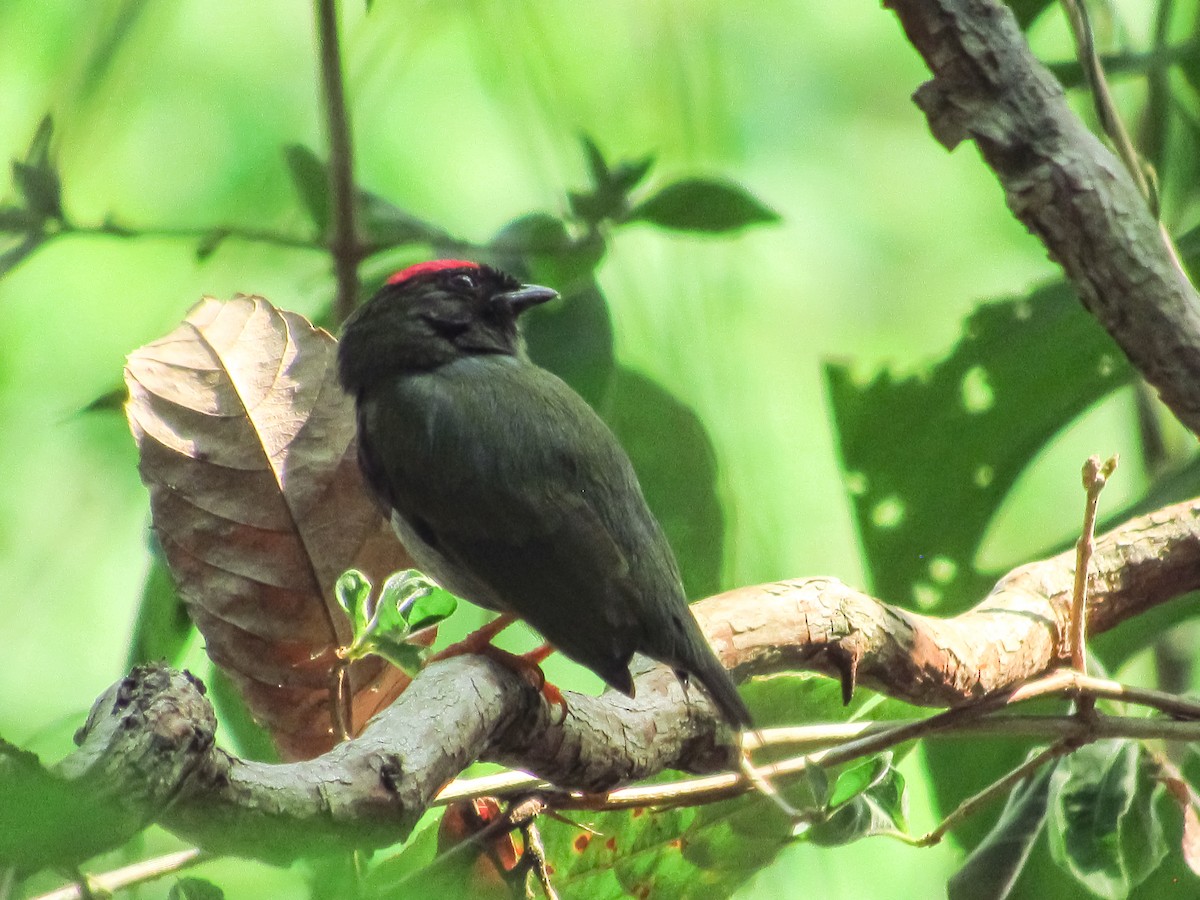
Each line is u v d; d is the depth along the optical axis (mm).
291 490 6121
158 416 6148
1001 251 12555
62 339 10477
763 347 11508
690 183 8117
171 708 3875
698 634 6434
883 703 7430
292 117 10906
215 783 4004
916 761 9422
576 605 7461
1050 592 7199
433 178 11172
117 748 3766
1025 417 8719
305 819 4227
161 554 7285
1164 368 6066
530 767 5777
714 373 8734
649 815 6742
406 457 8148
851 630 6602
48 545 9695
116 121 8133
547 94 8820
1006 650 6898
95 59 7988
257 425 6176
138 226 8570
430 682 5277
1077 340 8578
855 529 8945
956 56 6059
